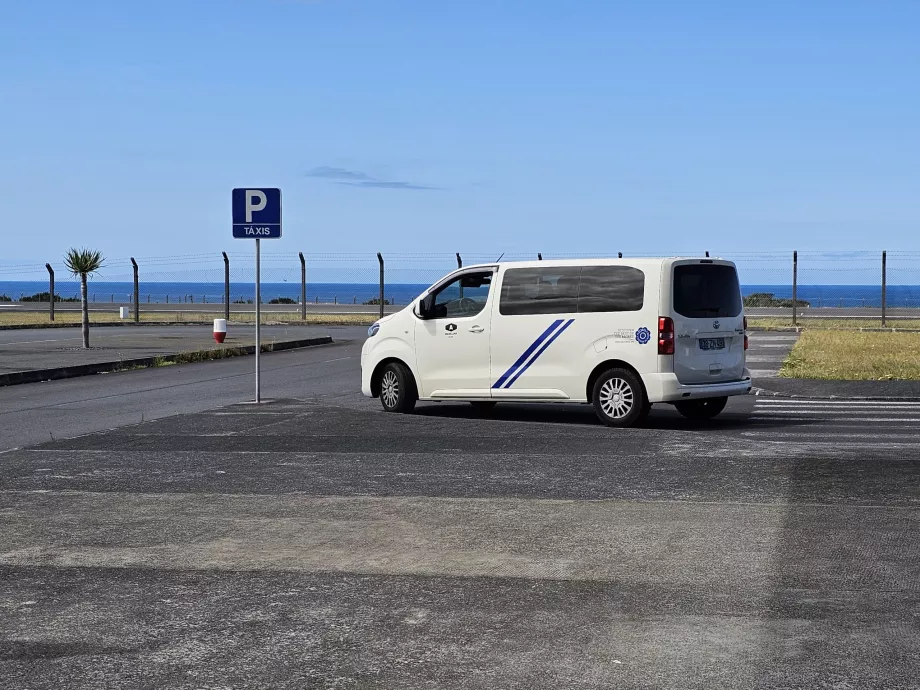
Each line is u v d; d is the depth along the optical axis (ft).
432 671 16.75
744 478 32.58
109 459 37.09
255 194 54.39
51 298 148.36
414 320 50.31
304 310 146.00
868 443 39.65
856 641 17.97
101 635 18.66
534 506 28.89
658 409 52.75
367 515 28.02
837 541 24.73
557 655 17.42
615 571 22.45
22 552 24.53
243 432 43.52
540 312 47.09
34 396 59.57
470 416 49.98
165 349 92.38
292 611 19.97
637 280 45.03
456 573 22.48
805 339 101.55
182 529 26.68
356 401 56.44
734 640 18.07
